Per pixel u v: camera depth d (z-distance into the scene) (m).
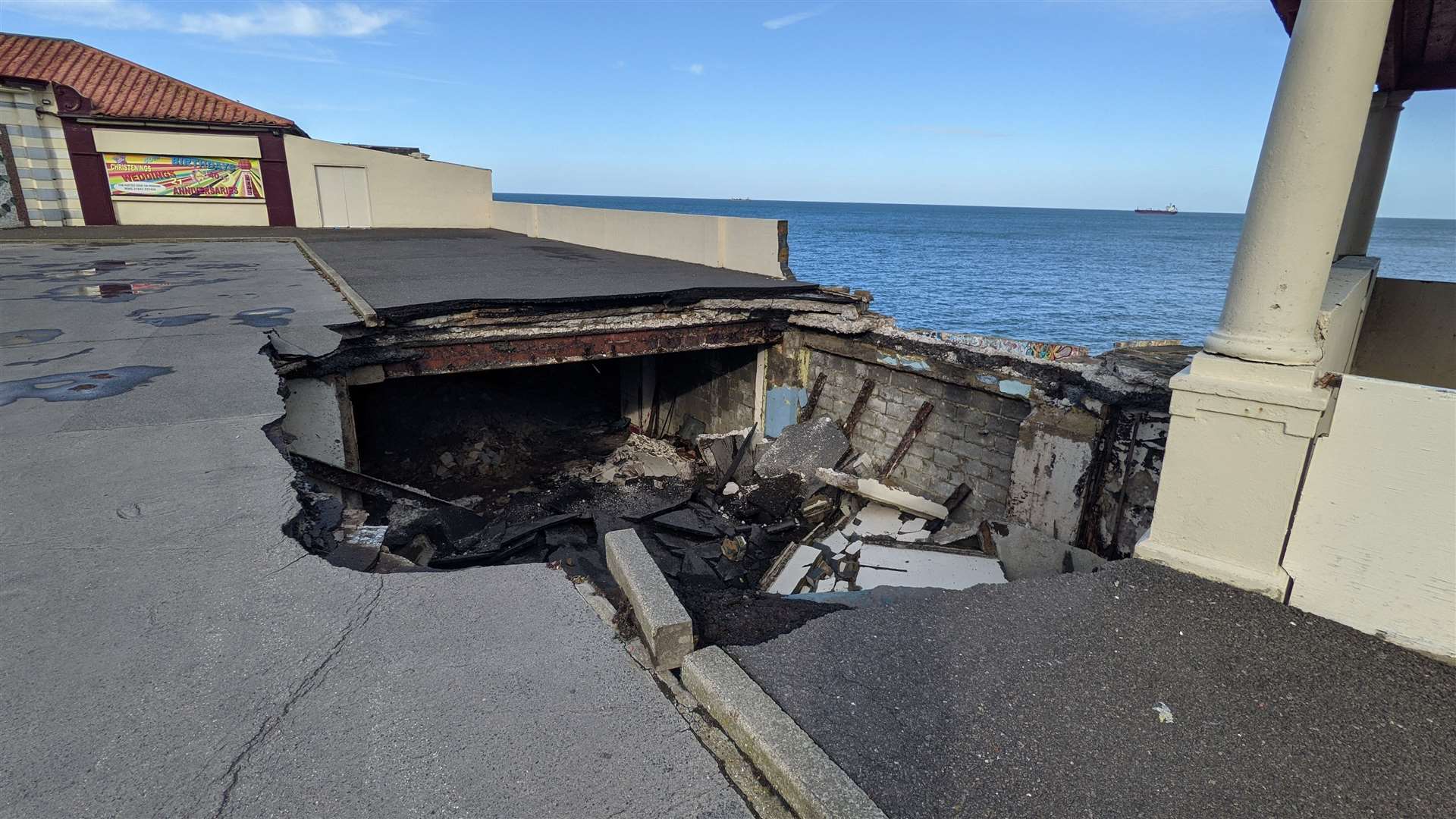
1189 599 2.67
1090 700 2.16
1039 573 5.86
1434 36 5.36
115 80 18.20
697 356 11.42
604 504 9.05
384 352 6.93
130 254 11.44
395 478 9.85
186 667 1.95
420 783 1.62
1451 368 6.73
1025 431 6.23
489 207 22.23
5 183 16.22
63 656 1.96
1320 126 2.36
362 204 20.38
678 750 1.79
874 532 7.26
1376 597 2.49
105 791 1.54
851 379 8.70
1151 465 5.49
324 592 2.34
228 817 1.50
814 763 1.77
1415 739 2.07
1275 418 2.53
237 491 2.96
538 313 7.58
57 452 3.25
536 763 1.70
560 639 2.18
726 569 7.22
